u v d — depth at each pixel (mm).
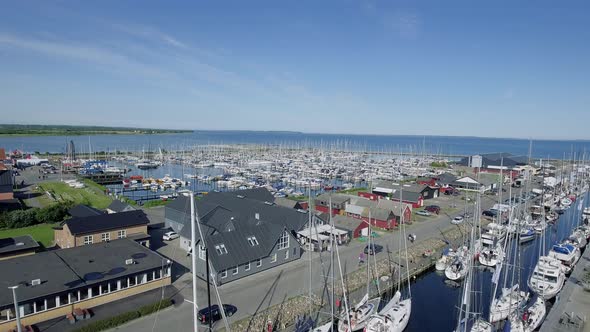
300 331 36062
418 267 54469
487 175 133000
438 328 40094
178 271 49719
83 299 38312
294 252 55531
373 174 157500
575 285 48562
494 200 104438
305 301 42094
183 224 65375
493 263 55531
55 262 42219
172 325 36219
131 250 47625
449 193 114875
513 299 42750
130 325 36062
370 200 85562
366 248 60781
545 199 99438
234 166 184250
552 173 148750
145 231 61500
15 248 50531
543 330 37125
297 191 123312
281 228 53656
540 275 48719
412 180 140250
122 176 149500
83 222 56562
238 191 80562
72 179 134000
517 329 37375
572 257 56750
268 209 67438
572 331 36969
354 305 41938
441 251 62188
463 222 79188
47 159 196000
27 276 38094
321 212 80625
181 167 191625
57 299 36531
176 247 60125
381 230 73188
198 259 48125
